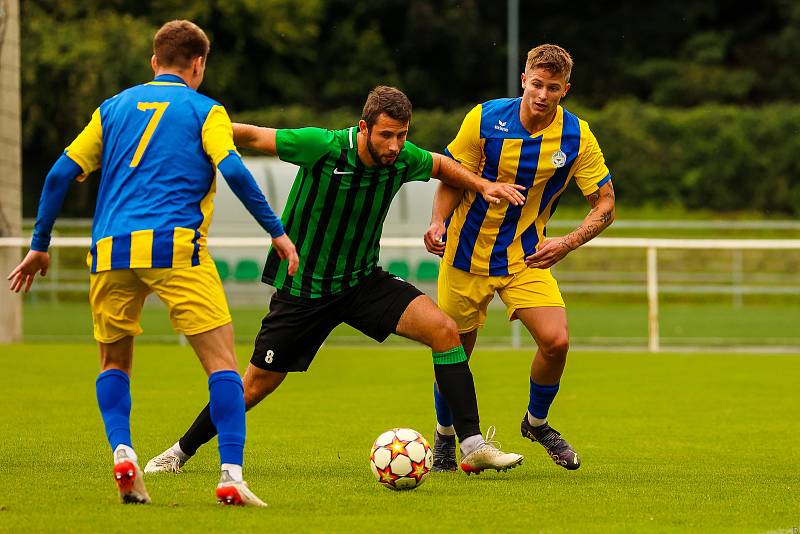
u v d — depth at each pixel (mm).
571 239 20141
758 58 123625
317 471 19828
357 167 18406
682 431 26641
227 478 15609
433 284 68750
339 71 120188
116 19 98688
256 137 18250
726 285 83125
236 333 53562
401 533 14352
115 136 15570
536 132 20328
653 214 105938
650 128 109000
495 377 37938
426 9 118500
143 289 15781
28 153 104438
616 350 47781
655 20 125500
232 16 110250
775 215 106562
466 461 19062
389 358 43875
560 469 20797
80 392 32312
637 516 15891
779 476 19984
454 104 123312
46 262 16156
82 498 16328
